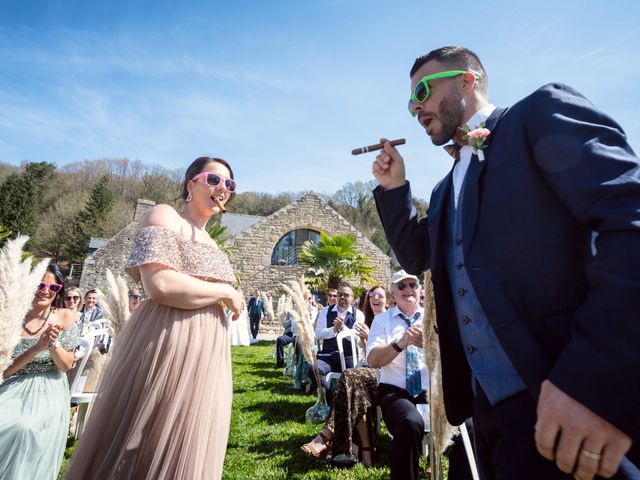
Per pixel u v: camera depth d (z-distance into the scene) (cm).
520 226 104
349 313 533
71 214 4553
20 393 235
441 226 141
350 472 314
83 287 2311
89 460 158
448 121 133
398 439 264
